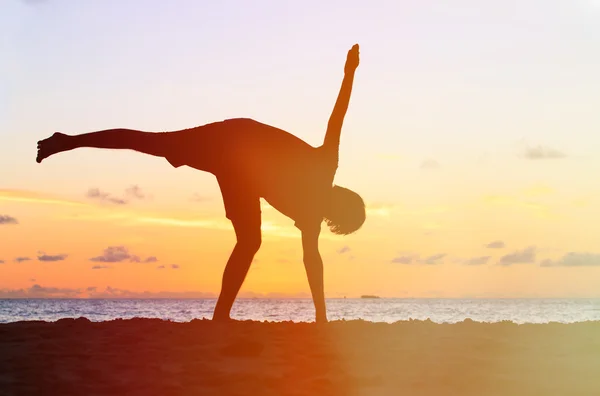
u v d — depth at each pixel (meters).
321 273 8.02
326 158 8.04
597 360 5.50
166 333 6.70
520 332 7.43
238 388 4.23
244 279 8.11
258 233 8.07
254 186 7.99
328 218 8.15
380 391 4.26
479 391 4.32
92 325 7.38
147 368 4.82
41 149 8.05
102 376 4.51
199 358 5.28
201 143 8.09
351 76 8.14
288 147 8.05
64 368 4.71
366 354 5.68
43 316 50.56
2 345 5.76
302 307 92.19
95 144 8.12
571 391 4.32
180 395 4.02
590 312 64.12
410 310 67.75
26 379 4.33
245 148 8.00
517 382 4.57
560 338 6.89
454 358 5.54
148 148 8.15
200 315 49.84
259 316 48.56
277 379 4.48
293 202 7.96
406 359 5.46
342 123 8.15
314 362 5.25
